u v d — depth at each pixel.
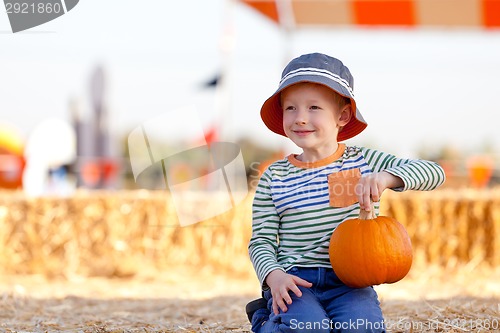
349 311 2.85
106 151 11.37
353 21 9.34
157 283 6.75
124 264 7.19
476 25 9.14
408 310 4.12
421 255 7.44
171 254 7.67
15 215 7.62
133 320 4.09
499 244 7.36
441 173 2.96
